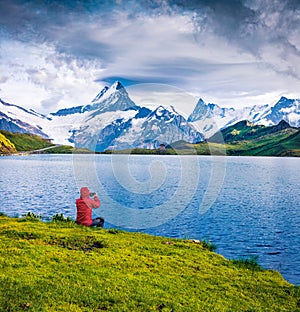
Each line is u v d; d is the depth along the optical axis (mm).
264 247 23531
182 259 11430
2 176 73188
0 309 6902
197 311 7906
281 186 62344
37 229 13258
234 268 11359
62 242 11781
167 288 8969
